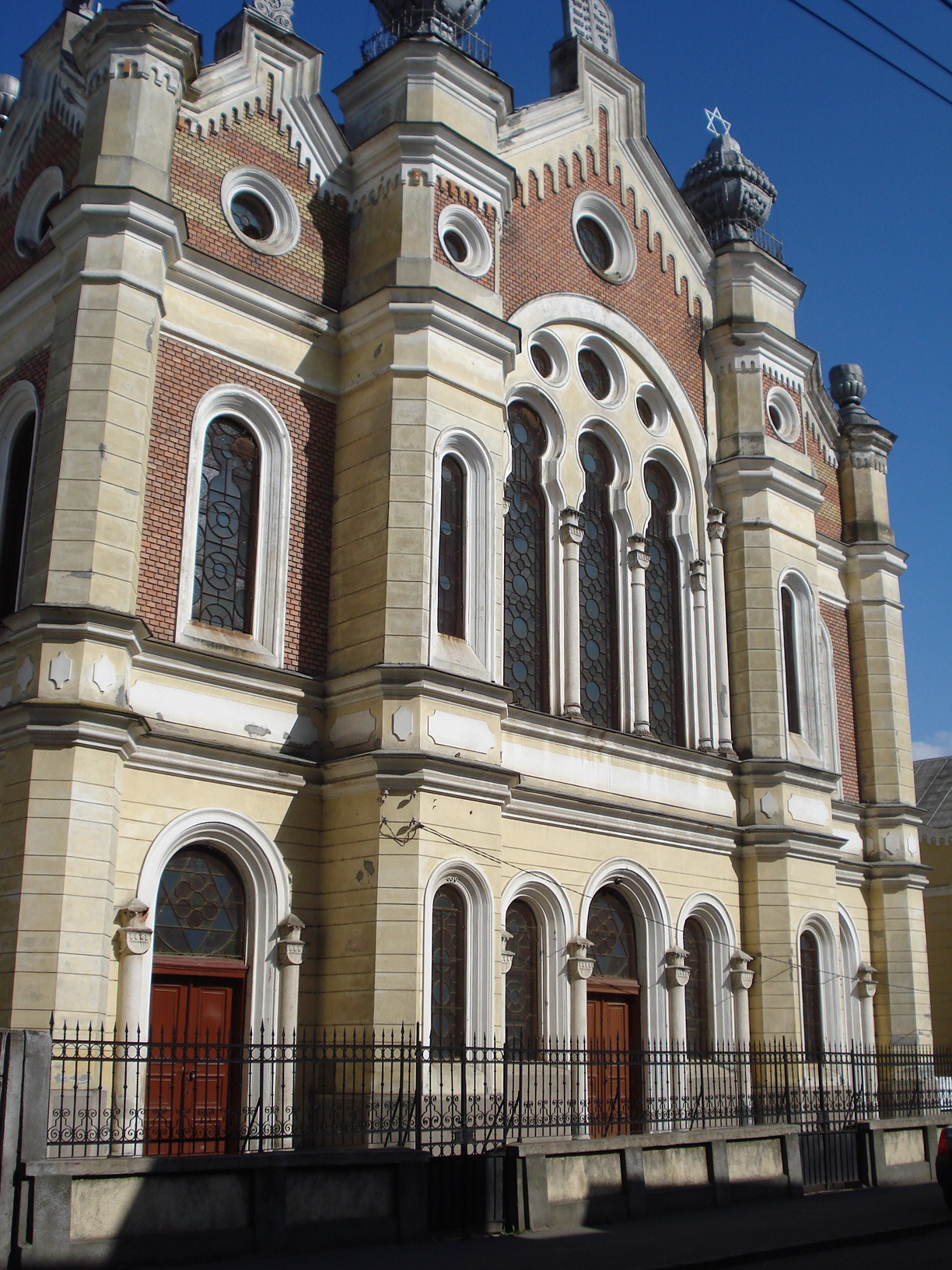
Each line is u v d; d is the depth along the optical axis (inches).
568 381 940.6
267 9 872.9
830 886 1007.0
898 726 1186.6
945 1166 697.6
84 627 630.5
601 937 878.4
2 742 631.2
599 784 873.5
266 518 764.0
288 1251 505.0
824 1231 601.3
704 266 1093.8
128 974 628.1
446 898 725.3
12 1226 443.2
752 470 1039.0
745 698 1003.3
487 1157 588.4
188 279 744.3
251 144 803.4
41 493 666.8
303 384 792.9
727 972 945.5
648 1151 657.0
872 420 1246.3
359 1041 681.0
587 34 1055.0
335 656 762.2
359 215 840.3
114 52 729.0
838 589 1206.9
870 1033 1089.4
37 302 749.3
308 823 729.0
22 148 842.2
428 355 778.2
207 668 703.1
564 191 976.9
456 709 738.2
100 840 615.8
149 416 694.5
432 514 759.1
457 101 858.8
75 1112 488.1
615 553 957.8
